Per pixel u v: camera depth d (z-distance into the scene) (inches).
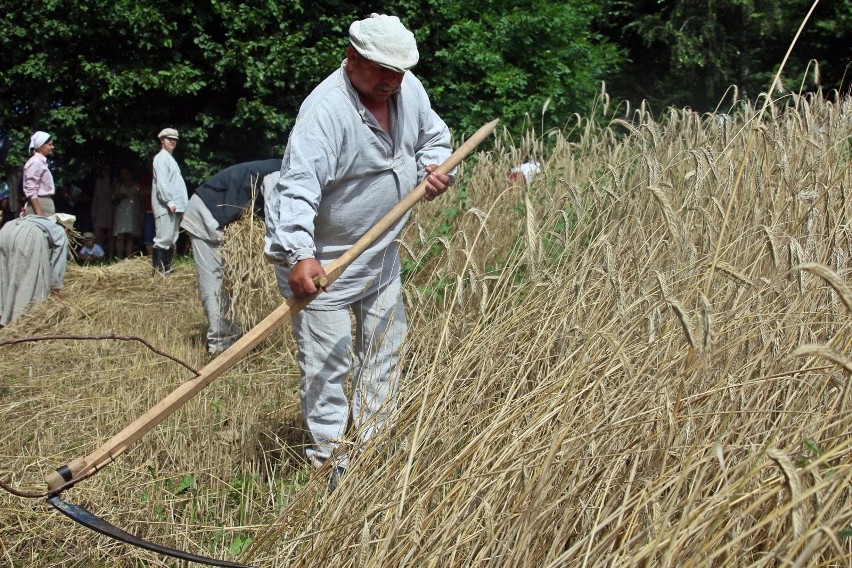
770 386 103.0
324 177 138.3
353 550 111.6
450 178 139.3
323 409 152.8
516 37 576.7
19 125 607.5
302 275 127.7
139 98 590.2
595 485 100.3
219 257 241.0
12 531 146.6
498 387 135.2
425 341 150.5
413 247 225.8
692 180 162.1
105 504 151.8
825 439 92.4
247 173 241.0
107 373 228.2
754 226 138.3
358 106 138.6
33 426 194.4
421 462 117.4
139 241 570.6
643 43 833.5
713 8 800.9
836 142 178.1
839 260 117.0
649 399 104.0
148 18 556.4
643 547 81.6
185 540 140.5
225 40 585.9
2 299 298.2
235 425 179.5
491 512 96.0
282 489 147.8
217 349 242.1
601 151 252.1
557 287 142.0
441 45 606.9
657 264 147.9
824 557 85.8
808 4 756.0
